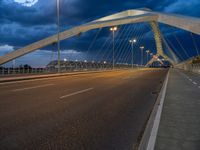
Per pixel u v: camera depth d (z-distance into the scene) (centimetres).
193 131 475
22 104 852
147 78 2661
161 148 380
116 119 633
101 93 1220
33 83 1858
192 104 803
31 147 418
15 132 506
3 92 1223
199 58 4116
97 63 7788
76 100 969
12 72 3628
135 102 929
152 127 504
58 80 2259
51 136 481
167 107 745
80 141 450
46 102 906
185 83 1741
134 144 435
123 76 3145
